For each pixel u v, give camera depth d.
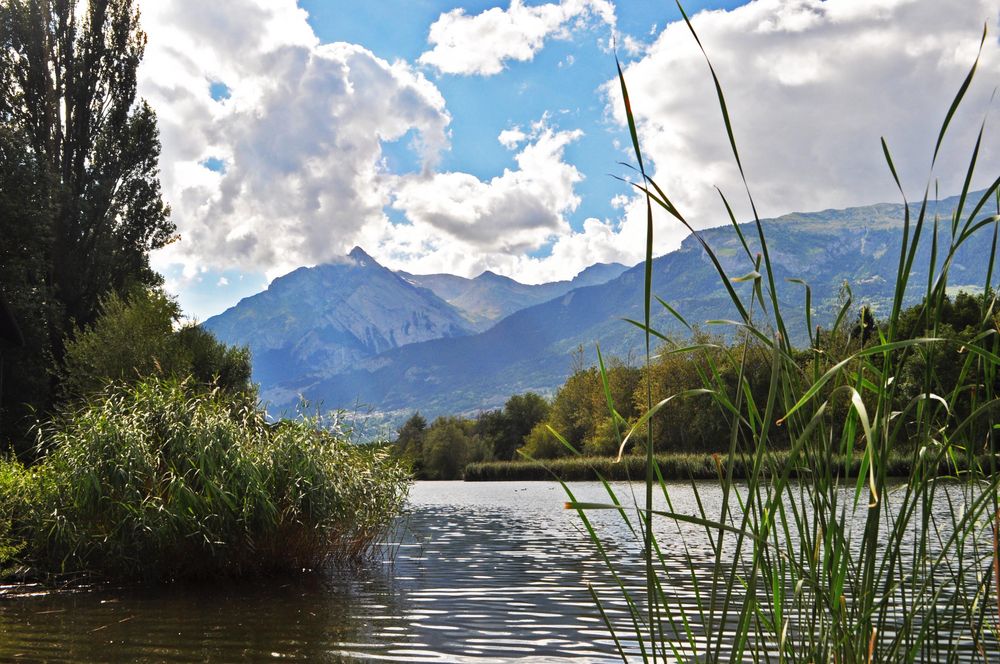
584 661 6.74
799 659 2.16
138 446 11.21
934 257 1.89
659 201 1.87
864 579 1.99
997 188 1.87
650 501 1.99
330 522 12.07
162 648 7.33
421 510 27.73
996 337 1.94
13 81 32.91
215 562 11.27
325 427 12.78
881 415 1.96
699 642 6.80
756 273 1.88
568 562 13.23
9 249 28.52
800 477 2.08
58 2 33.78
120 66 34.84
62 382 28.11
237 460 11.33
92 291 33.09
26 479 11.75
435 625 8.33
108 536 10.83
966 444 2.06
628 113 1.85
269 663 6.75
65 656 7.01
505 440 91.88
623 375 64.06
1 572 11.02
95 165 34.28
